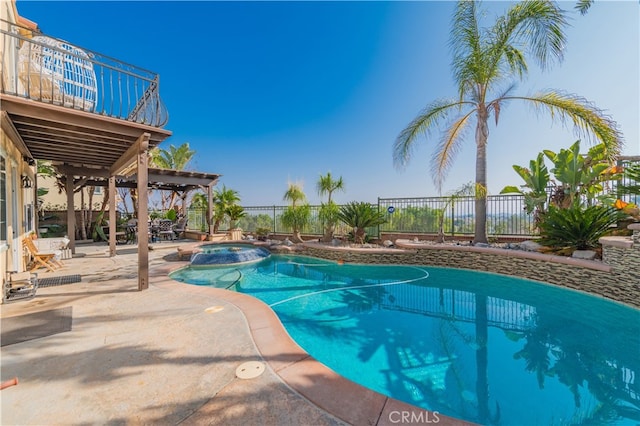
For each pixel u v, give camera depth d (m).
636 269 4.51
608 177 7.02
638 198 6.16
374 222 9.99
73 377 2.23
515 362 3.16
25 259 6.73
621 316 4.41
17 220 5.82
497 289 6.01
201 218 16.70
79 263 7.60
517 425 2.27
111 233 8.97
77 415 1.80
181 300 4.25
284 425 1.69
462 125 8.76
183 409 1.85
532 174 8.31
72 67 5.51
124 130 4.94
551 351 3.40
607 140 6.62
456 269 7.77
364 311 4.83
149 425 1.72
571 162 7.27
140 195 4.98
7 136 4.91
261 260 9.27
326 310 4.89
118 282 5.44
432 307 5.01
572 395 2.57
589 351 3.38
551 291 5.76
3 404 1.91
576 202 7.22
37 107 4.13
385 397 1.95
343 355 3.34
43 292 4.73
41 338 2.94
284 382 2.14
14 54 5.71
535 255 6.34
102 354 2.60
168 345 2.78
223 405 1.88
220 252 9.03
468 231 9.31
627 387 2.69
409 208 10.32
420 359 3.25
